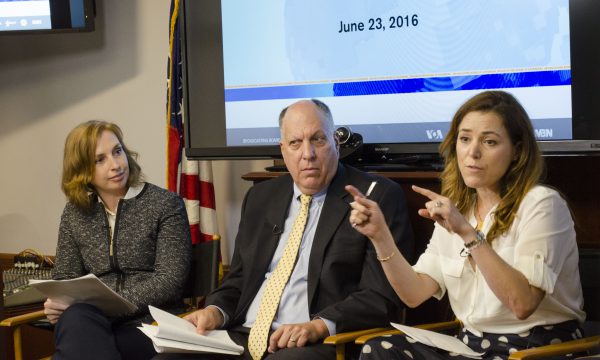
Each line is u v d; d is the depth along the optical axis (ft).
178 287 9.91
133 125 15.69
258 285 9.26
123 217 10.25
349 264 8.85
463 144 7.66
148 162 15.64
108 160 10.15
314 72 12.34
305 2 12.30
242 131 12.87
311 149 8.94
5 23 15.14
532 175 7.57
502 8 11.10
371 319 8.47
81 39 15.99
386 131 11.93
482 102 7.61
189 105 13.14
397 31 11.74
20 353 9.52
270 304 8.88
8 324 9.29
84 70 16.03
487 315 7.66
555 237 7.30
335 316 8.35
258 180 11.69
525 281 7.13
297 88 12.48
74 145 10.19
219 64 12.92
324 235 8.93
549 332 7.48
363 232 7.89
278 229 9.31
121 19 15.60
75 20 14.92
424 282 8.18
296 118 9.01
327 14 12.18
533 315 7.53
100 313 9.29
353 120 12.12
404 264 8.03
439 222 7.24
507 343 7.53
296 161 9.00
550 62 10.92
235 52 12.80
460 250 8.00
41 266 15.03
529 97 11.05
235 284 9.52
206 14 12.94
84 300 9.27
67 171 10.31
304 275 8.96
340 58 12.14
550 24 10.88
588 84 10.77
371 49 11.93
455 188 8.07
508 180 7.68
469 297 7.97
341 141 11.05
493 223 7.59
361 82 12.03
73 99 16.19
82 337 8.87
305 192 9.19
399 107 11.82
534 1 10.93
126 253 10.16
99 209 10.41
